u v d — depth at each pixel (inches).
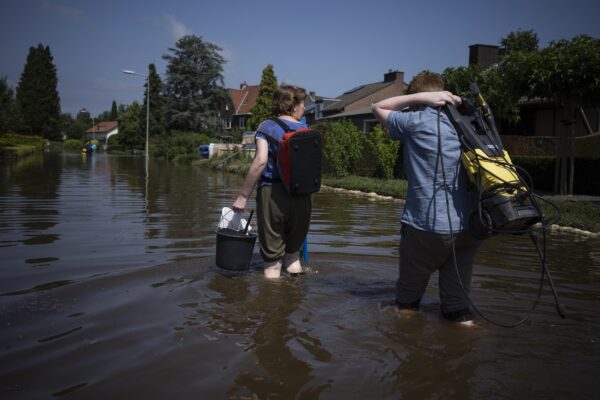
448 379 83.2
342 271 160.1
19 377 81.0
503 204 102.1
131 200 378.0
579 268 172.1
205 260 170.1
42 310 114.6
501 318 115.7
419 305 123.9
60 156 1610.5
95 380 80.4
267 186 145.2
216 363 87.7
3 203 340.5
